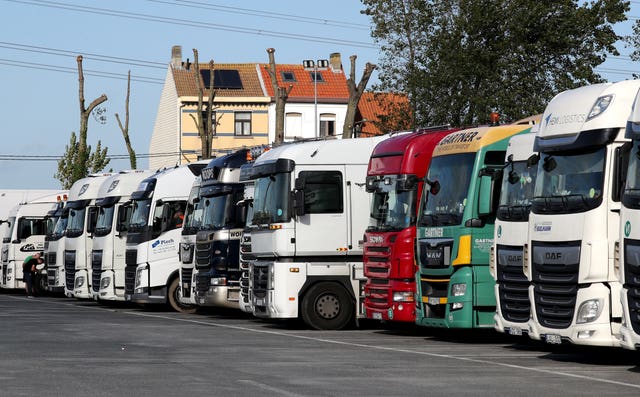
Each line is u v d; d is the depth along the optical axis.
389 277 28.02
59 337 27.47
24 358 21.52
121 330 30.41
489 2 53.78
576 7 56.28
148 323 34.06
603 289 20.39
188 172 41.62
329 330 30.86
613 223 20.36
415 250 27.17
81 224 48.72
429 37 56.88
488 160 25.30
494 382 17.34
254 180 32.91
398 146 28.36
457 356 22.14
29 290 56.66
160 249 41.06
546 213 21.44
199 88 71.12
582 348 24.45
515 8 53.88
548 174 21.58
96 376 18.14
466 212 25.28
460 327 25.25
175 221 41.19
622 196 19.41
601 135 20.42
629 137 19.30
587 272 20.47
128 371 18.95
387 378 17.89
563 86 55.28
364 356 22.08
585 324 20.55
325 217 31.08
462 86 54.56
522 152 23.52
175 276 41.19
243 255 34.56
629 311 19.14
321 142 31.39
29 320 35.44
